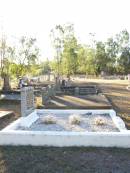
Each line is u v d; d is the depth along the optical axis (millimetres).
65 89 26531
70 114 11875
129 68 77500
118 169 5938
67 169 5895
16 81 35375
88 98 20109
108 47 76875
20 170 5859
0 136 7703
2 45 30922
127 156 6754
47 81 42344
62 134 7520
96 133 7523
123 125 9445
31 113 10828
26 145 7586
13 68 32156
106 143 7445
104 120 10328
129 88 32812
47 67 53344
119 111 14375
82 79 59062
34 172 5750
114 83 44406
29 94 10703
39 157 6645
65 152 6980
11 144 7660
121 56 77375
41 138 7578
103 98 20188
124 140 7414
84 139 7473
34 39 54906
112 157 6664
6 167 6039
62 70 40812
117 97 22500
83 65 62250
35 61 34656
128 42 77312
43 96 16609
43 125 9781
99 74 74000
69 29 38875
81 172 5746
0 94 23000
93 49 68750
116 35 77438
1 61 30344
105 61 74750
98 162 6332
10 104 17562
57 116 11508
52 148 7320
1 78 30875
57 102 17250
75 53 40750
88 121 10484
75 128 9320
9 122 11398
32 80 39250
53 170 5852
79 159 6512
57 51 39625
